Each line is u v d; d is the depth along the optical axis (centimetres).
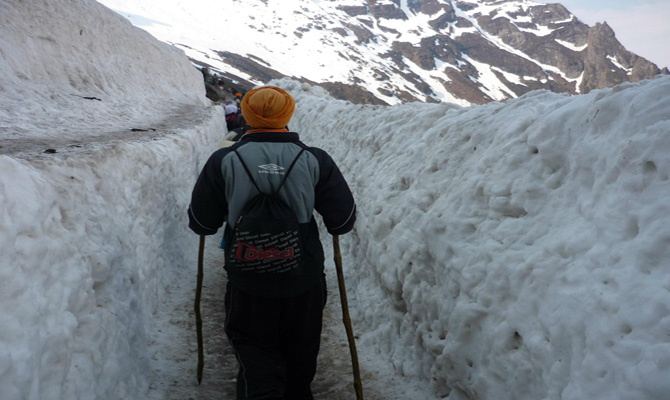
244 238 211
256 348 225
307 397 246
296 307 228
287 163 221
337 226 232
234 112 1025
